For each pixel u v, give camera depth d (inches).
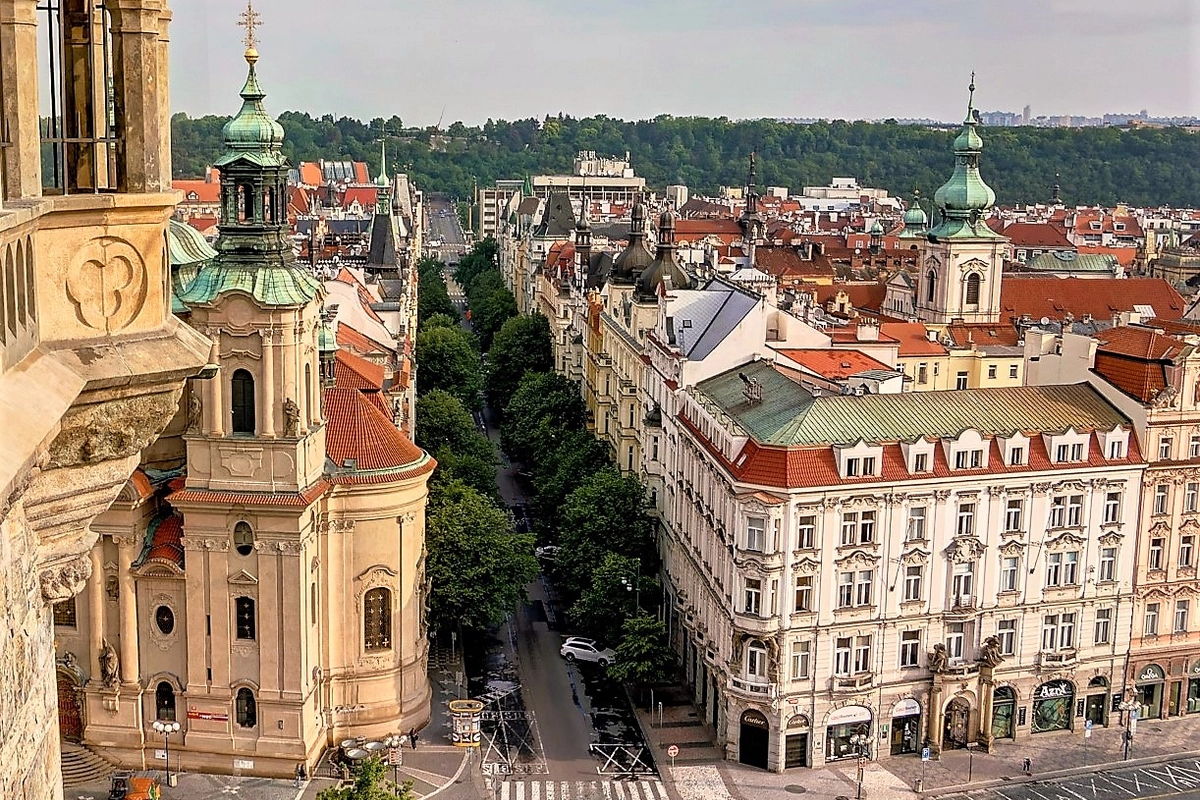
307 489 3531.0
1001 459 3993.6
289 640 3570.4
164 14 1126.4
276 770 3629.4
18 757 901.8
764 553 3779.5
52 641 1074.7
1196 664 4407.0
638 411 5782.5
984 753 4094.5
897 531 3887.8
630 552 4923.7
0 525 850.1
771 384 4362.7
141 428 1155.9
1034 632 4143.7
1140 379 4200.3
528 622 5142.7
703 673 4320.9
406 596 3875.5
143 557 3567.9
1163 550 4261.8
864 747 3991.1
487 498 5162.4
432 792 3656.5
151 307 1140.5
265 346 3410.4
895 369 5349.4
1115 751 4141.2
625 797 3713.1
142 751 3651.6
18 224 912.9
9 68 959.0
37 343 1004.6
